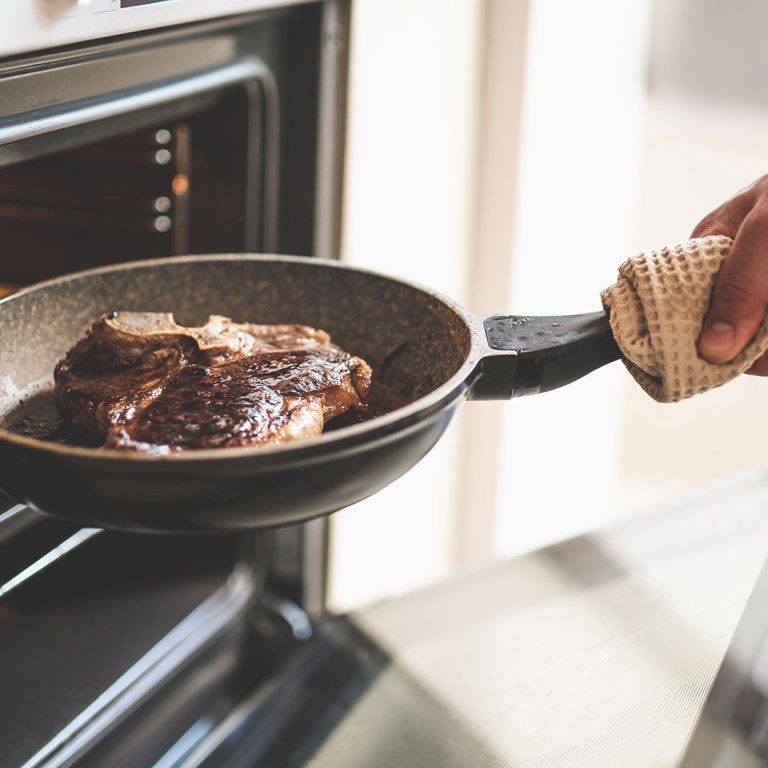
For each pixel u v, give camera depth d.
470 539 1.71
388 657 0.80
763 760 0.51
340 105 1.08
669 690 0.59
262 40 0.97
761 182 0.67
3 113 0.67
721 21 1.89
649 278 0.59
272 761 0.76
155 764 0.99
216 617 1.14
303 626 1.26
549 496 1.78
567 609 0.73
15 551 0.83
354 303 0.73
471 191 1.50
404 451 0.51
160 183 1.03
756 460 2.11
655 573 0.73
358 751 0.70
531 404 1.64
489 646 0.74
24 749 0.91
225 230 1.05
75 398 0.61
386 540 1.46
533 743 0.60
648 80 1.94
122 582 1.17
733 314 0.57
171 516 0.48
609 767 0.55
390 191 1.25
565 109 1.54
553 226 1.59
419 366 0.68
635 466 2.15
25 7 0.60
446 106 1.35
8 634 1.06
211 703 1.09
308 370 0.62
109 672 1.02
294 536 1.24
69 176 1.05
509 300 1.55
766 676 0.57
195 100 0.90
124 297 0.72
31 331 0.67
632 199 1.76
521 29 1.42
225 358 0.64
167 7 0.73
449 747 0.64
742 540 0.73
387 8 1.14
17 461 0.47
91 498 0.47
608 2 1.54
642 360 0.59
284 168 1.07
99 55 0.74
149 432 0.54
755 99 1.92
